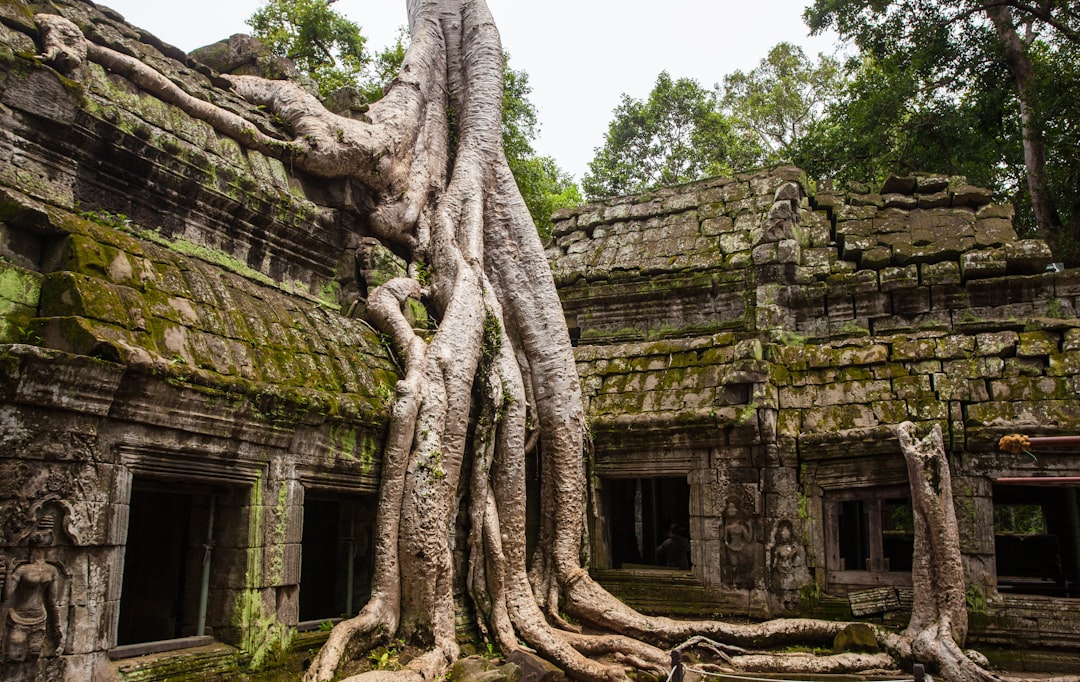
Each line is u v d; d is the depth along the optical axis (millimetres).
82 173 6914
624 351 12172
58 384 5426
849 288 11523
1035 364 9734
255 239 8602
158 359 6004
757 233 12711
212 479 6789
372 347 9109
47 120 6461
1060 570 11969
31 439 5375
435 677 7582
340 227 9812
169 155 7496
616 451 11383
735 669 8766
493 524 9188
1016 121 18969
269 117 9328
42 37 6633
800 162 19875
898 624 9445
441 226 10578
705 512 10812
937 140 18547
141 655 6266
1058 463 9133
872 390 10297
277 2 17000
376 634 7852
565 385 10555
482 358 9766
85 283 5910
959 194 12297
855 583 9938
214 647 6832
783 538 10289
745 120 27859
